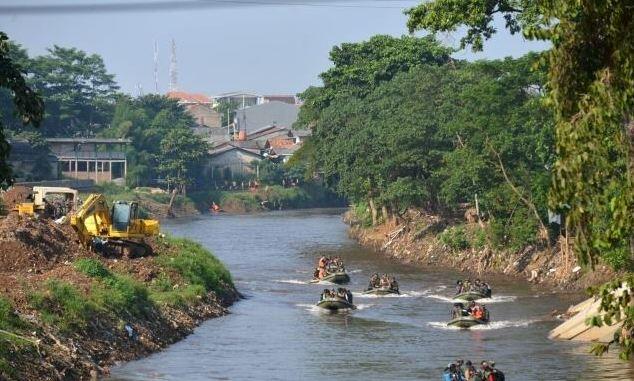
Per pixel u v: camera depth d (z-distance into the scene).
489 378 65.00
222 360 74.69
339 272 127.94
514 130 120.06
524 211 125.94
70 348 67.75
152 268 100.31
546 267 121.81
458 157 128.38
